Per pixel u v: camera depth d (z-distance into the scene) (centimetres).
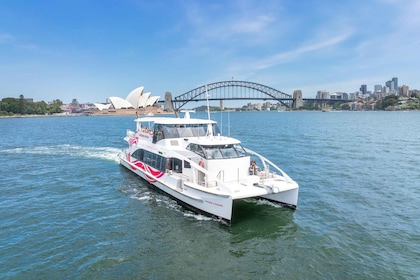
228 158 1761
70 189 2166
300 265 1144
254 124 9656
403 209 1712
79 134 6650
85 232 1430
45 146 4516
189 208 1741
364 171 2673
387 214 1638
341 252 1232
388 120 11744
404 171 2662
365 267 1122
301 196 1964
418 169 2736
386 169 2750
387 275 1072
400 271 1095
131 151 2650
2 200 1914
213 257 1206
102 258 1189
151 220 1582
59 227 1488
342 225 1497
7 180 2427
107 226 1502
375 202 1836
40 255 1214
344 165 2941
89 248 1272
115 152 3828
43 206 1800
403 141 4800
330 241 1328
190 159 1836
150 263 1157
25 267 1127
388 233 1399
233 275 1082
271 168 2841
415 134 5909
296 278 1061
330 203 1819
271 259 1190
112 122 12538
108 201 1891
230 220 1495
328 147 4175
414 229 1441
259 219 1588
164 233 1427
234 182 1727
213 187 1666
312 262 1162
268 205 1788
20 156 3578
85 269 1111
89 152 3850
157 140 2197
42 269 1112
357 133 6247
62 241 1335
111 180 2402
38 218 1608
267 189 1595
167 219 1597
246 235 1405
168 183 1944
